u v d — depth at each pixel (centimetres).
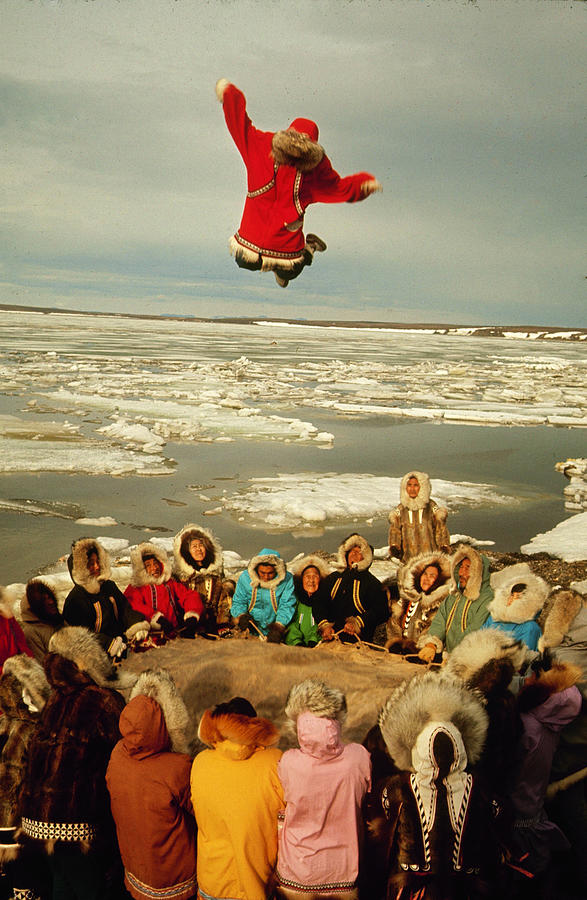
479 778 300
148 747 317
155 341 10675
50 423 2858
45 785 324
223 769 308
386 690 418
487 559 532
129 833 317
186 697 412
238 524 1633
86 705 330
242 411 3453
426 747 280
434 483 2045
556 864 386
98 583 539
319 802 297
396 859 285
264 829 306
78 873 324
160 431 2847
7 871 358
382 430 3175
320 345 11688
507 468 2361
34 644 542
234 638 591
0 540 1447
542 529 1631
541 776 363
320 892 298
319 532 1586
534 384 5559
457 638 523
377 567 1289
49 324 15612
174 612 588
